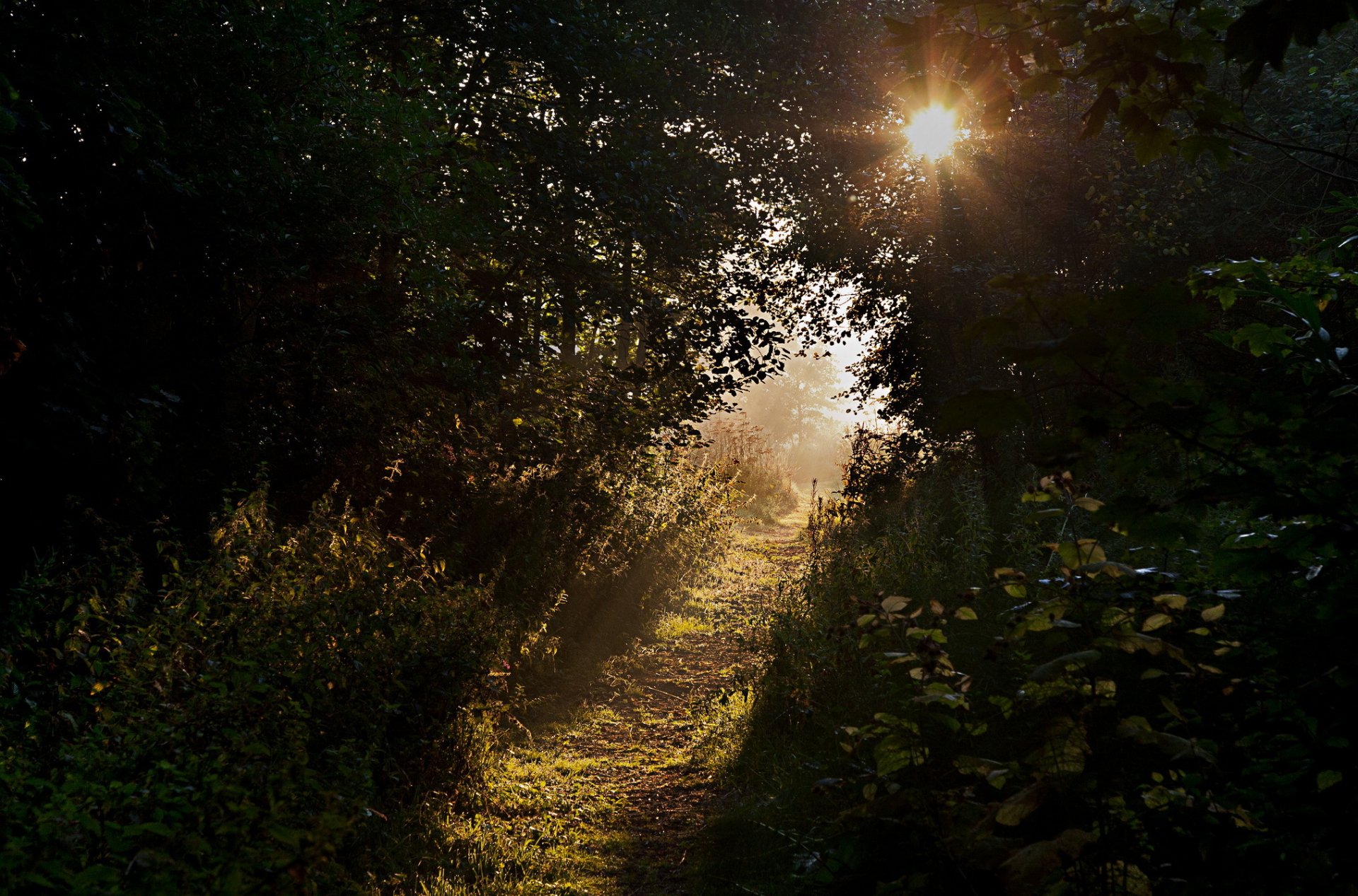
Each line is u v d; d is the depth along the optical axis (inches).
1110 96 104.1
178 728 142.0
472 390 399.9
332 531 264.7
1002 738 171.0
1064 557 100.3
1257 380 114.3
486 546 380.2
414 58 371.9
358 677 203.2
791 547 706.8
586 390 489.1
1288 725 114.8
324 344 334.3
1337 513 82.2
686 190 487.2
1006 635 104.8
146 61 258.7
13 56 206.4
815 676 248.7
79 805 106.3
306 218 315.6
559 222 425.4
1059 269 490.9
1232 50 87.4
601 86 435.2
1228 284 113.5
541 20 394.9
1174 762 127.6
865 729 116.3
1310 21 83.6
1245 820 102.4
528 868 193.3
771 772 229.3
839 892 148.7
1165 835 119.1
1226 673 132.3
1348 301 133.5
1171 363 287.3
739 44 539.5
